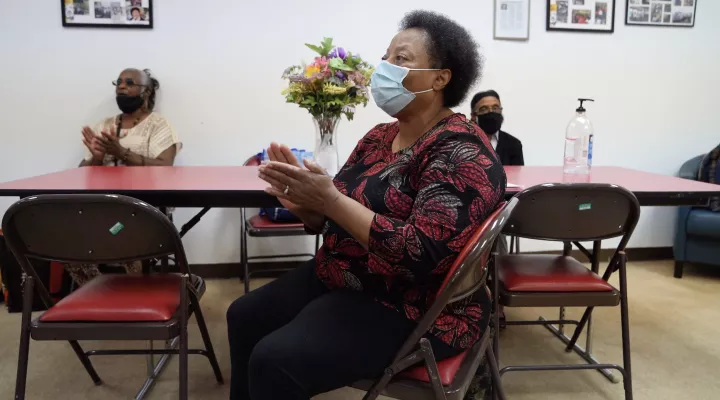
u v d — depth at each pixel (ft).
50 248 3.96
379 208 3.59
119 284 4.66
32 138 9.48
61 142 9.57
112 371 6.27
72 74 9.39
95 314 4.01
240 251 10.19
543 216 4.79
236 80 9.78
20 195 4.76
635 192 5.14
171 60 9.55
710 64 11.14
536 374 6.27
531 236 4.96
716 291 9.30
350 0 9.84
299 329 3.28
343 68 5.61
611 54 10.75
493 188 3.22
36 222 3.82
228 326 4.16
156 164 8.59
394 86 3.83
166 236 3.93
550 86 10.67
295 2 9.70
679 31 10.90
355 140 10.25
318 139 5.98
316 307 3.56
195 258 10.13
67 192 4.75
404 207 3.54
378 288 3.58
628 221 4.87
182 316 4.12
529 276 5.13
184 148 9.84
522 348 7.00
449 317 3.49
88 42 9.32
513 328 7.70
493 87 10.48
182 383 4.14
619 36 10.71
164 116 9.46
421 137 3.72
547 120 10.78
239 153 10.01
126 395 5.74
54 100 9.43
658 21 10.77
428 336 3.36
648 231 11.33
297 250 10.42
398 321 3.37
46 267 7.89
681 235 9.91
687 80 11.11
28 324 4.09
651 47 10.87
